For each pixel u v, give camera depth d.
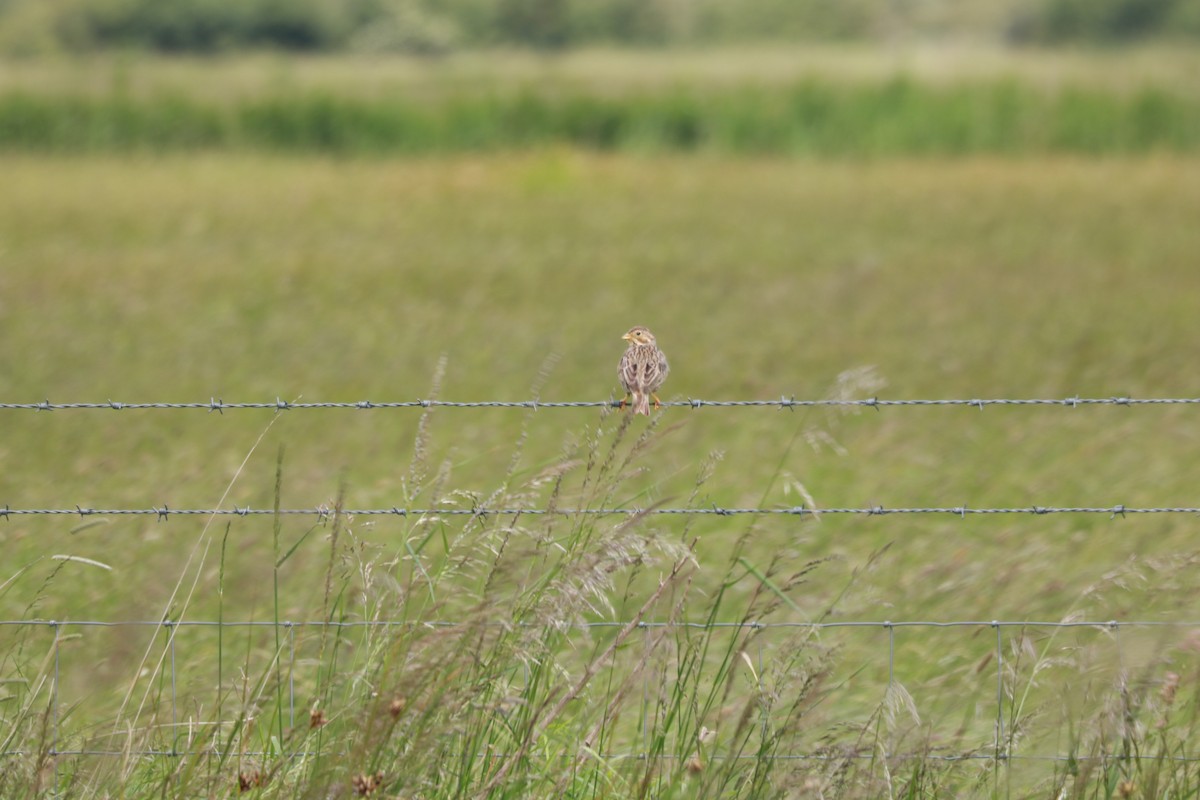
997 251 78.25
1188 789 18.39
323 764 17.77
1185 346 53.06
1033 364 50.00
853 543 30.62
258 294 65.00
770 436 40.19
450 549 19.45
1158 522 31.33
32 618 23.59
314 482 34.88
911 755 18.19
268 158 135.38
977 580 27.12
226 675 23.52
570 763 18.50
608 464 19.30
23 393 46.16
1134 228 86.88
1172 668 20.48
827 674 18.38
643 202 101.50
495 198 104.44
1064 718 19.34
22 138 138.88
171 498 33.56
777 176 118.44
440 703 17.56
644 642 19.20
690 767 18.28
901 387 46.84
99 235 83.31
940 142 138.38
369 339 55.16
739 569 28.50
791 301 63.44
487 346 53.81
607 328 57.56
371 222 90.69
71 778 18.62
